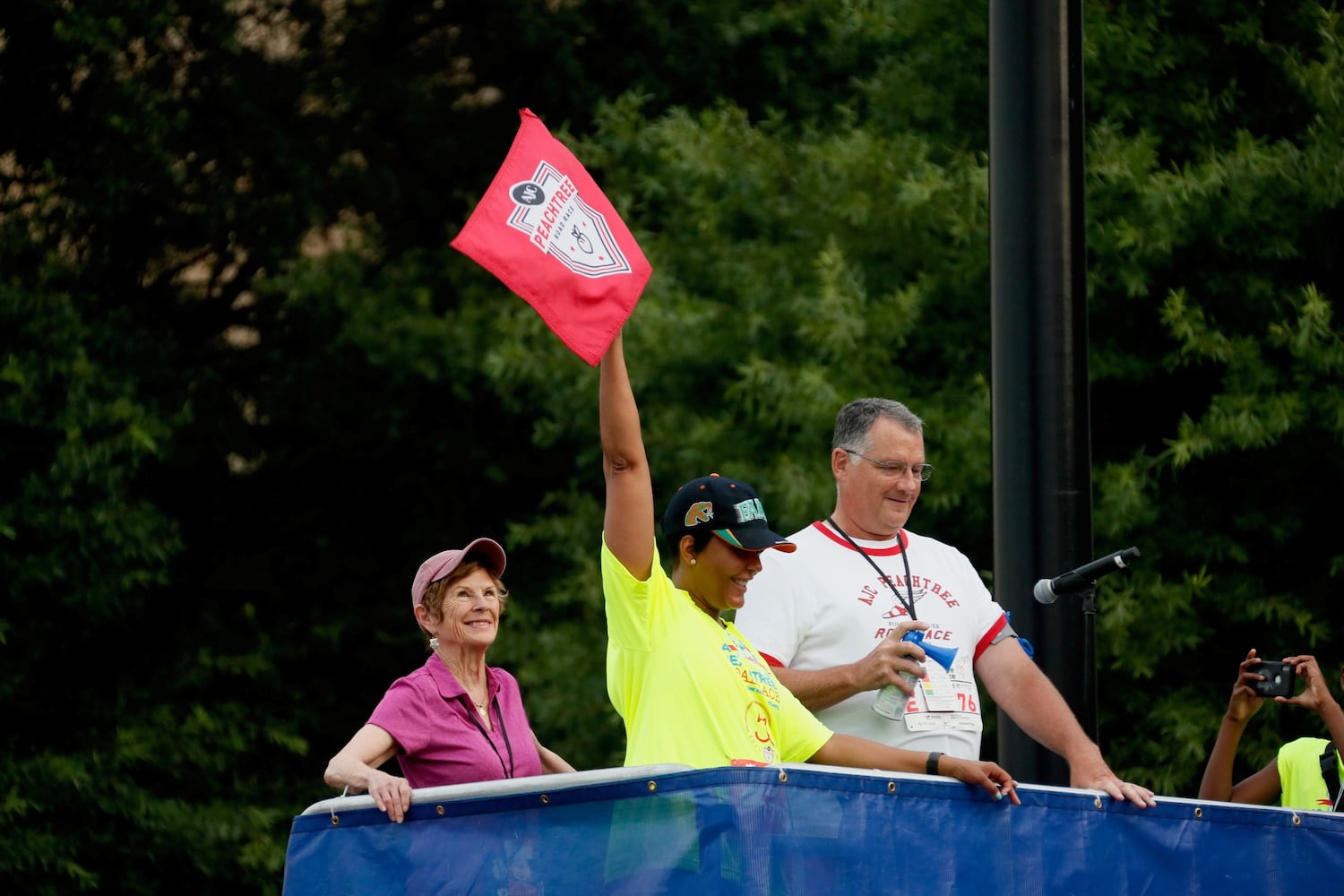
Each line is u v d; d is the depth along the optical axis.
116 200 32.81
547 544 34.97
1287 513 28.03
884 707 10.85
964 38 29.66
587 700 29.97
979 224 28.09
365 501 36.59
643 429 30.27
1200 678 28.17
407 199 36.31
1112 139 26.78
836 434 12.06
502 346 31.12
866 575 11.70
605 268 9.95
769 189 30.62
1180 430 26.66
